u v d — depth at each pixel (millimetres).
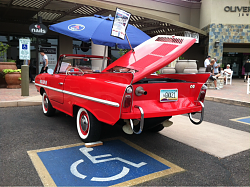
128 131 3104
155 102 3113
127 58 3496
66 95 3959
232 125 4957
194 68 6824
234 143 3764
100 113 3090
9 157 2963
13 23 12852
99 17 5047
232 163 2998
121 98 2699
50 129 4250
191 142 3775
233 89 11336
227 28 16625
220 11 16516
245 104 7316
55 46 14367
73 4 9516
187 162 2992
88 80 3344
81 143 3564
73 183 2387
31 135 3871
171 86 3213
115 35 3672
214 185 2439
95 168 2732
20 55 7145
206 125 4883
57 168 2703
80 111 3652
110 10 9781
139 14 10938
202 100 3594
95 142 3566
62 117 5191
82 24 4578
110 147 3447
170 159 3072
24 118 4992
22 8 10000
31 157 2982
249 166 2916
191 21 18922
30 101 6391
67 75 4062
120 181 2455
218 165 2928
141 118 2771
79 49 15047
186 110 3254
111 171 2670
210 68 11461
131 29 5152
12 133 3938
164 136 4074
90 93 3244
